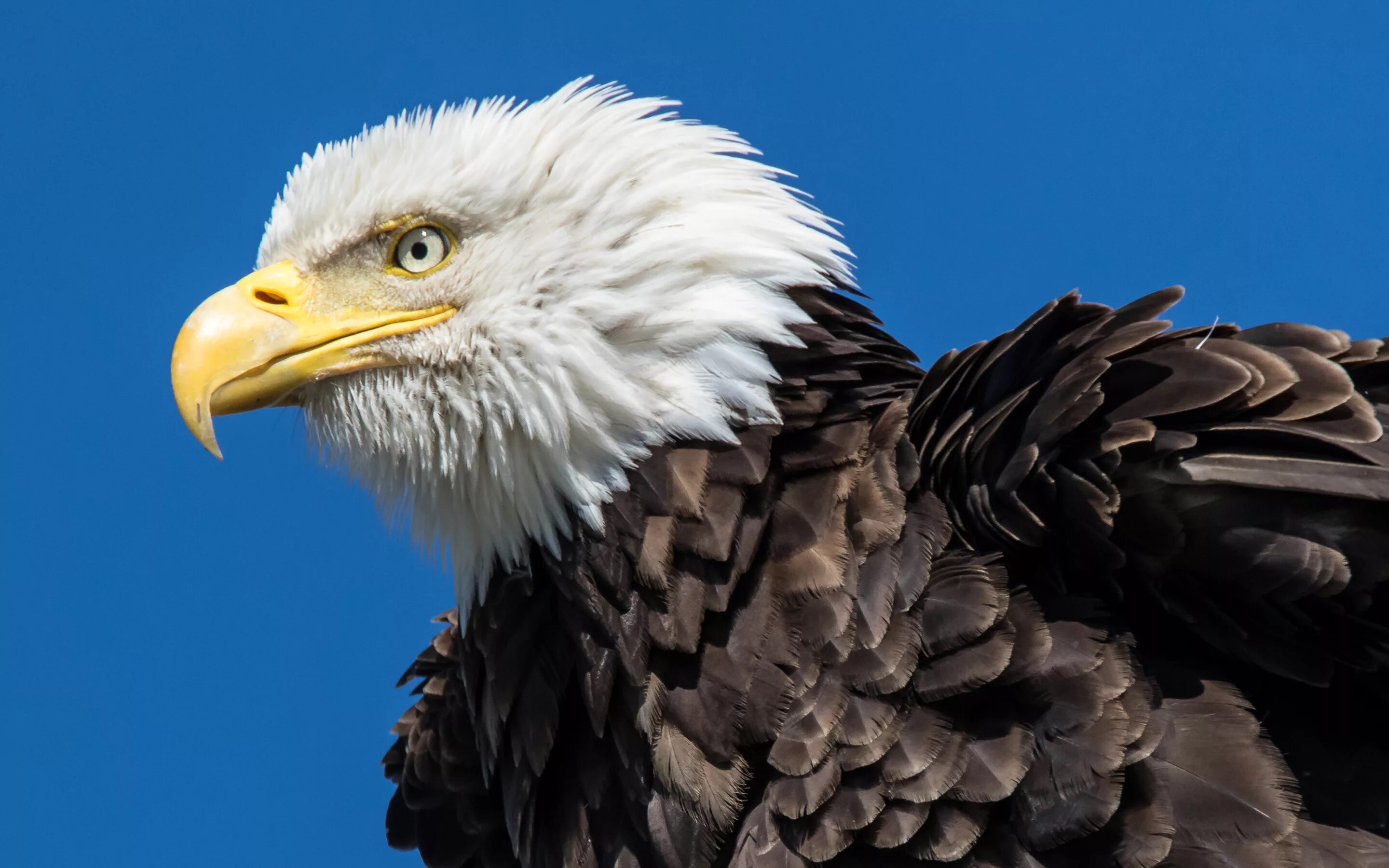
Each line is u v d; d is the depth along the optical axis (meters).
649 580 9.83
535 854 10.39
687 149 11.00
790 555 9.70
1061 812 8.72
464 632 10.97
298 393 11.38
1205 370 9.33
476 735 10.98
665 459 10.12
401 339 10.98
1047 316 9.92
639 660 9.78
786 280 10.56
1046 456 9.41
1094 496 9.14
